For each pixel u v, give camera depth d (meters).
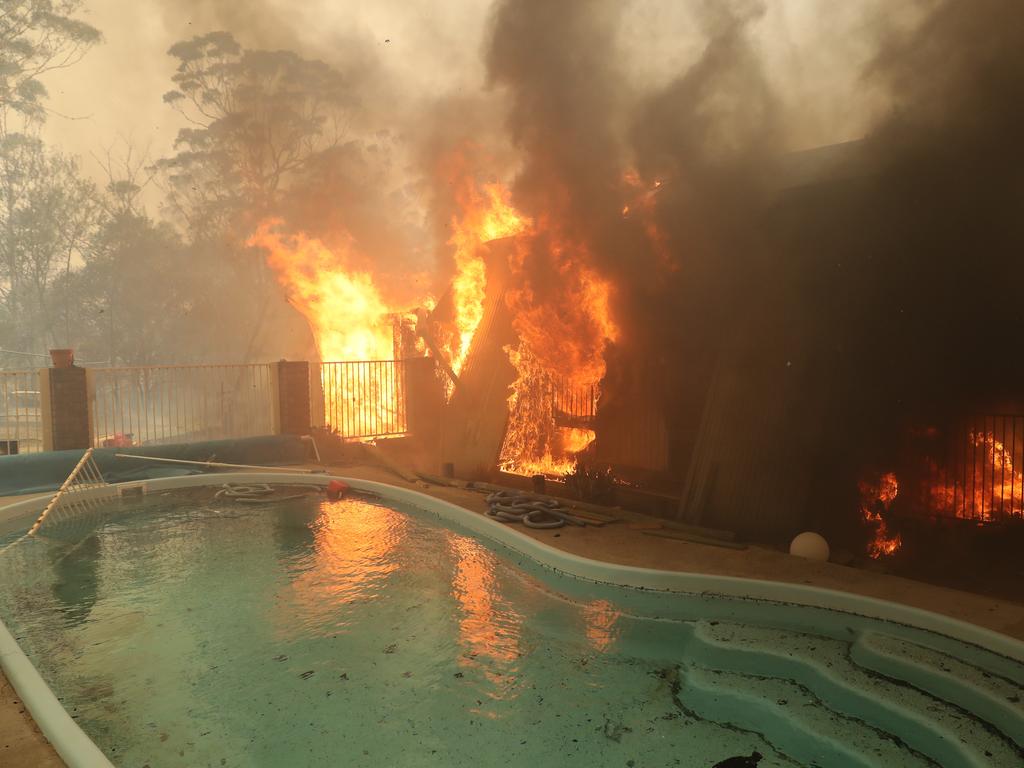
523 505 8.87
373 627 5.84
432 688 4.81
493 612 6.14
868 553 7.79
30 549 8.09
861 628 5.55
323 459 13.38
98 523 9.26
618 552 7.20
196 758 3.99
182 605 6.34
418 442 14.66
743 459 8.41
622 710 4.52
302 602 6.41
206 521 9.34
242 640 5.60
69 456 11.06
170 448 12.04
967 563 7.40
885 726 4.23
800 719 4.35
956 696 4.48
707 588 6.33
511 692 4.77
